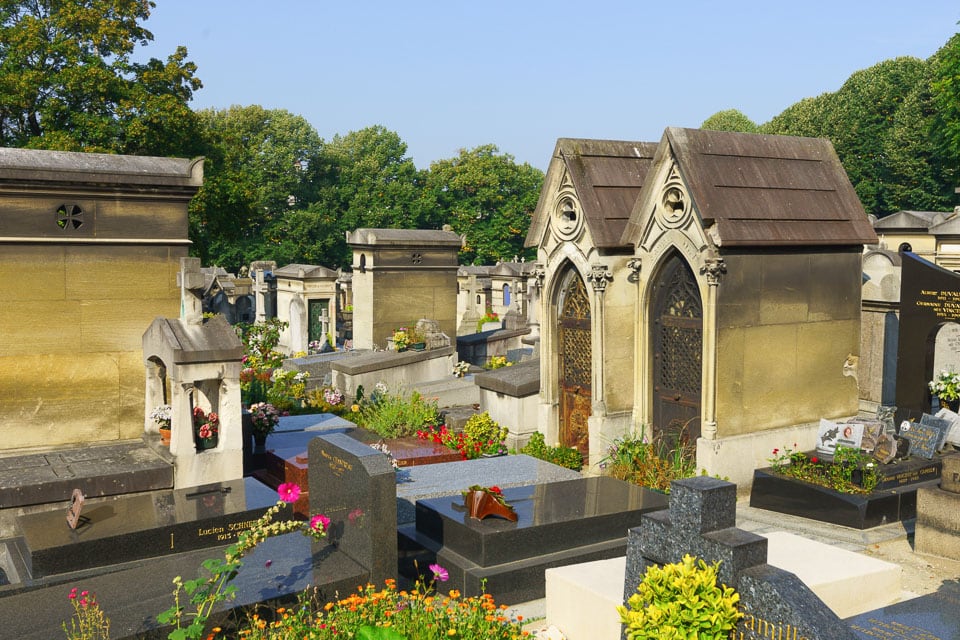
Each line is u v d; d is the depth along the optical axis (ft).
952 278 44.19
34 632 23.44
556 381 53.42
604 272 47.50
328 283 119.34
